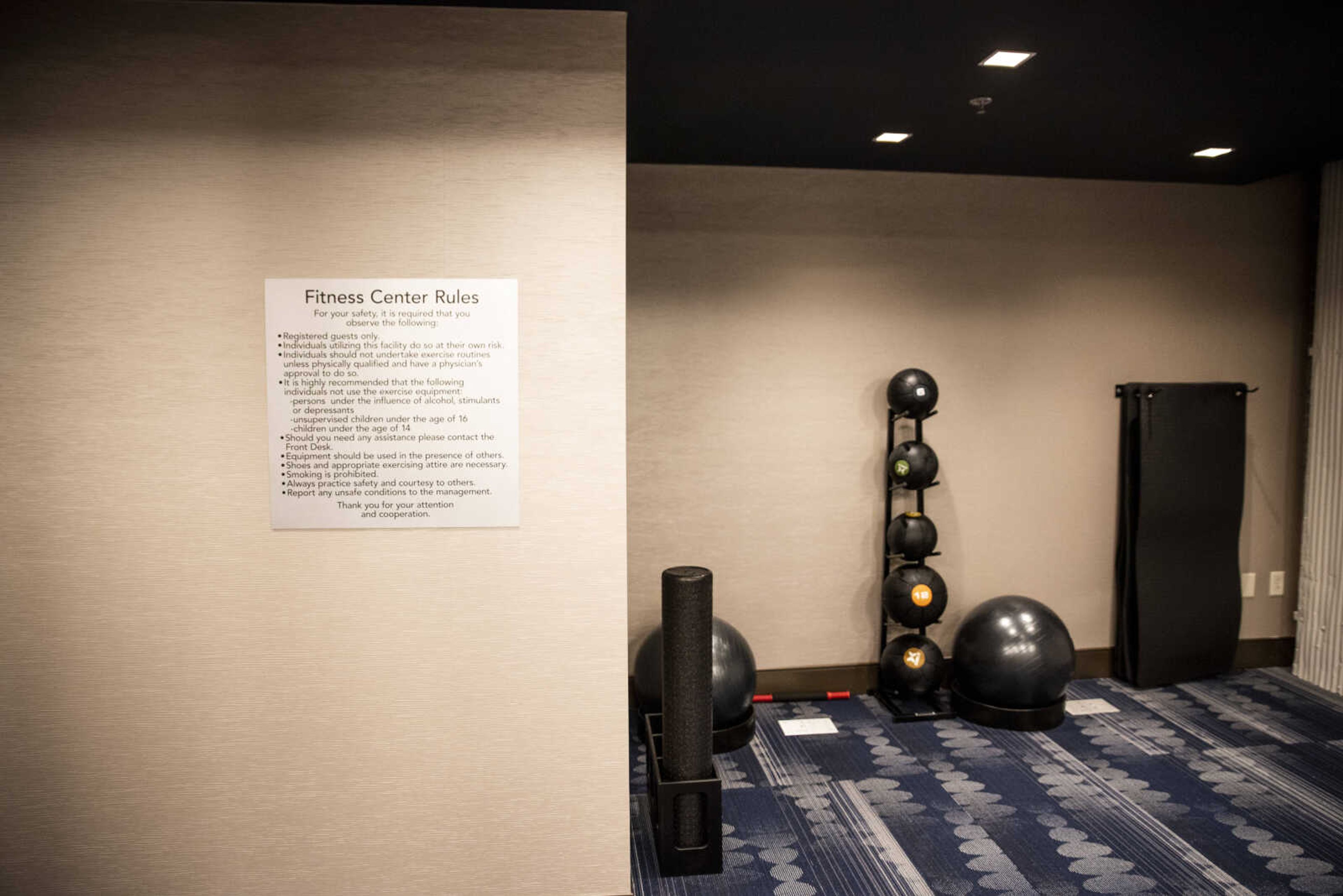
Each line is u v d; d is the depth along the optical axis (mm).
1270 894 2670
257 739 2424
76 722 2377
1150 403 4371
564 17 2359
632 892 2551
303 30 2312
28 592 2342
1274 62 2770
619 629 2490
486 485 2430
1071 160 4031
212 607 2389
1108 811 3170
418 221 2367
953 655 4066
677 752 2828
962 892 2678
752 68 2840
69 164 2279
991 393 4410
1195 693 4348
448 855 2496
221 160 2320
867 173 4230
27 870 2398
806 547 4316
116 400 2330
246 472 2377
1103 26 2484
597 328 2424
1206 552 4480
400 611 2436
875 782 3408
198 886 2441
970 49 2676
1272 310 4613
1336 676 4340
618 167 2400
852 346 4285
